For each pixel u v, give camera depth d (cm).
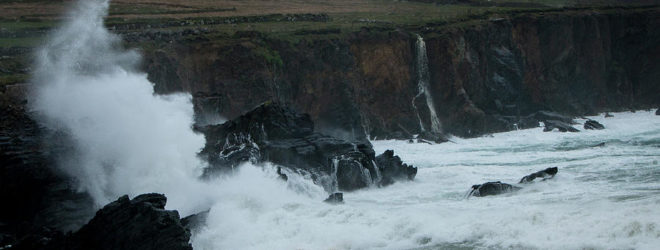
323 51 8631
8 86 5528
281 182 5112
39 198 4356
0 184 4362
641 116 10206
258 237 4094
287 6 12281
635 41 11356
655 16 11431
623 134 8319
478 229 3838
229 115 7662
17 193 4366
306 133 5906
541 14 10750
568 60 10581
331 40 8738
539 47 10469
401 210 4531
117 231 3625
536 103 10188
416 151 7719
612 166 5844
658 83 11325
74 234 3719
